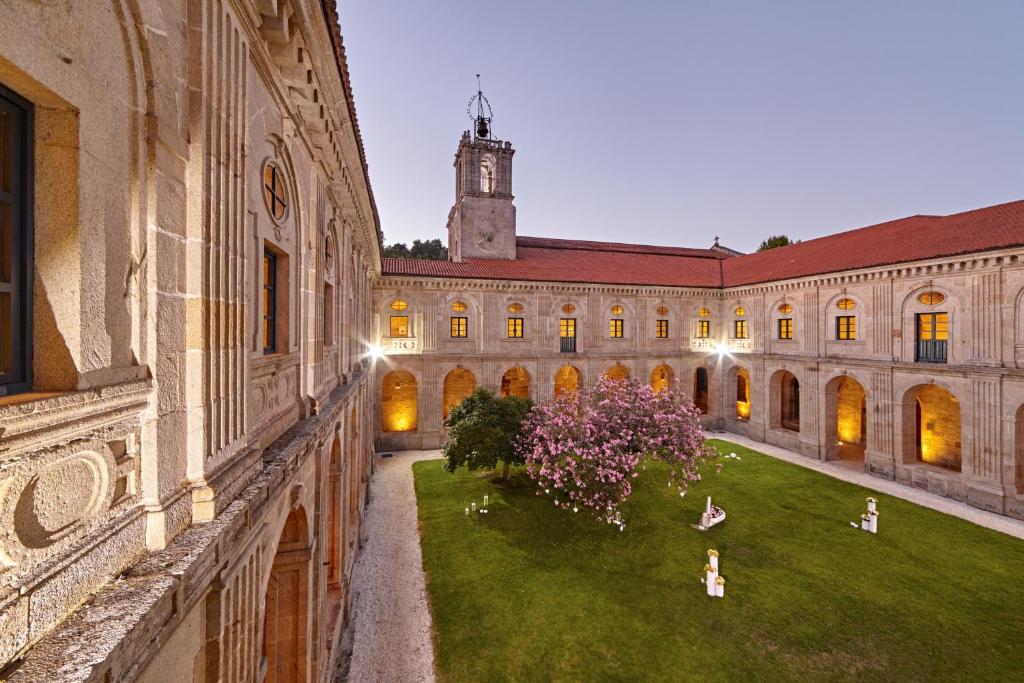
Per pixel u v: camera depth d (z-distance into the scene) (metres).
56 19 2.43
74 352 2.60
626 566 13.53
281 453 5.61
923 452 23.69
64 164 2.59
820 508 18.12
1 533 2.13
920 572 13.25
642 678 9.36
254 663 4.51
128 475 3.11
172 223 3.50
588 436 15.96
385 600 12.10
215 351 4.03
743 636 10.55
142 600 2.68
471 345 28.17
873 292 23.08
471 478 21.33
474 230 31.69
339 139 8.90
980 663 9.72
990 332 18.52
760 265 33.06
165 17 3.38
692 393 32.66
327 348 9.88
